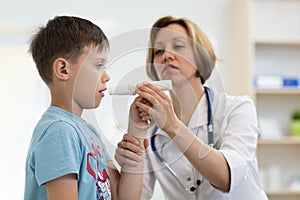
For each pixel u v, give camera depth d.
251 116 1.27
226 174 1.12
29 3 3.01
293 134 3.11
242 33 3.01
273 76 3.07
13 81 3.07
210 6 3.13
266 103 3.21
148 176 1.17
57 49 1.02
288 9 3.26
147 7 3.08
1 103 3.07
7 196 3.03
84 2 3.05
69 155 0.92
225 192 1.16
